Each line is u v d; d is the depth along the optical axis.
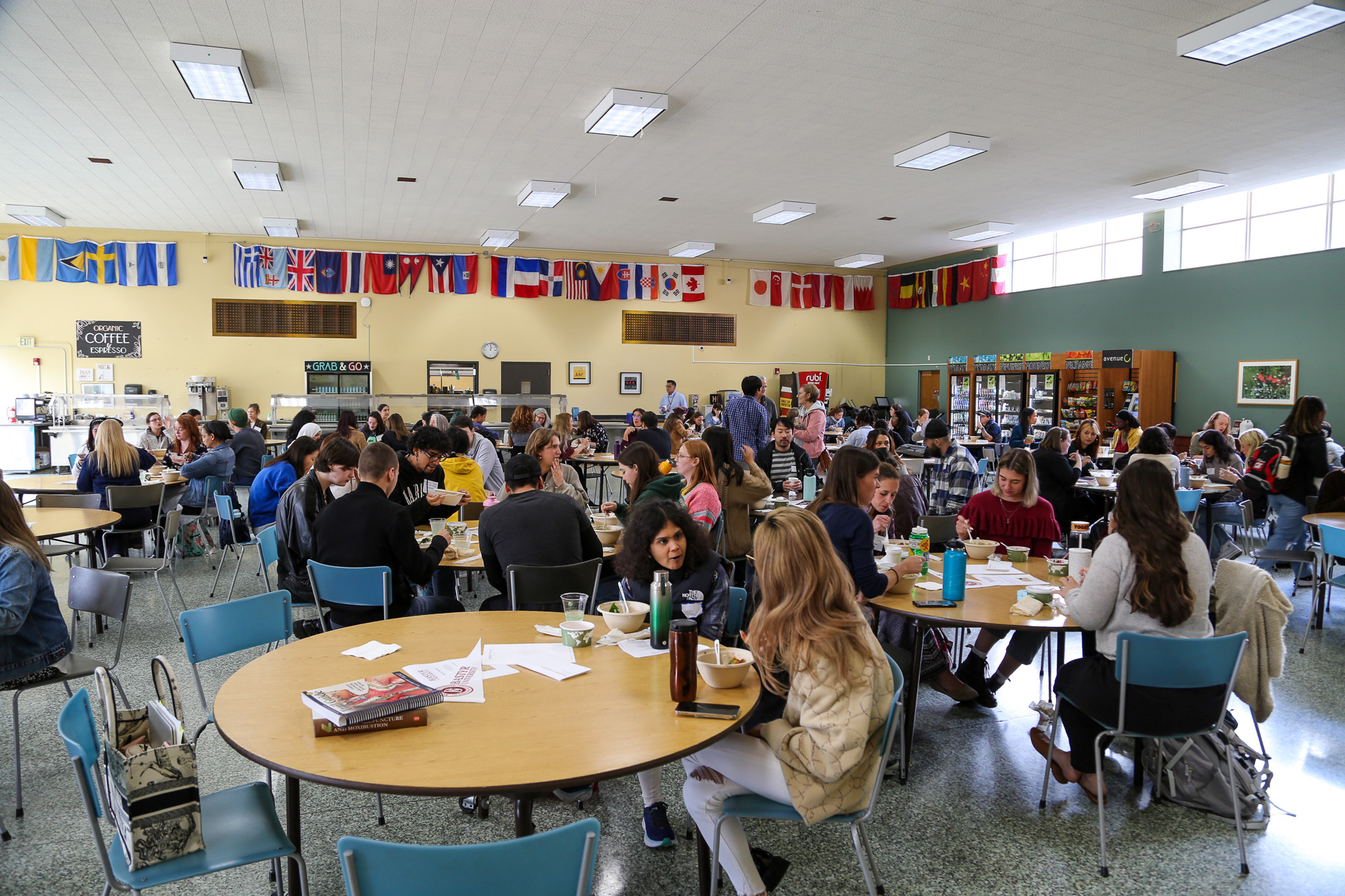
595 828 1.30
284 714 1.81
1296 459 5.44
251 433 8.05
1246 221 10.15
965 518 4.00
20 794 2.70
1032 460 3.84
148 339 11.99
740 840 1.99
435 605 3.62
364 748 1.63
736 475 4.67
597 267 14.13
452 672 2.10
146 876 1.66
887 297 16.27
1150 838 2.62
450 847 1.21
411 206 10.45
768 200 10.15
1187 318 10.80
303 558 3.71
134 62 5.77
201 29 5.25
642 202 10.29
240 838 1.84
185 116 6.93
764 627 1.90
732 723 1.79
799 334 15.74
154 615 5.02
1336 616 5.15
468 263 13.34
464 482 5.50
